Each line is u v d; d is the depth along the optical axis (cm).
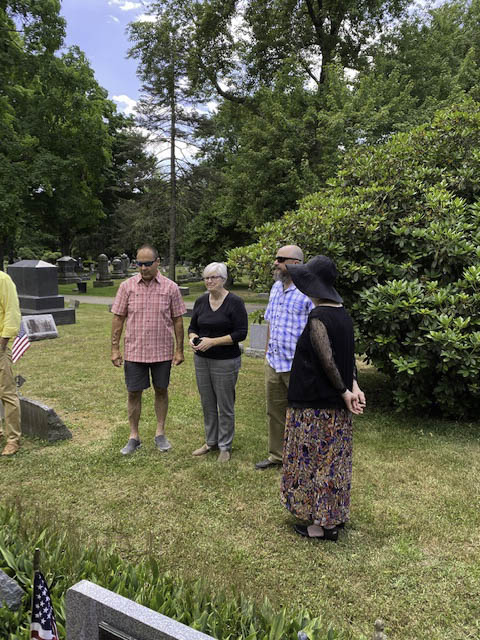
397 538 317
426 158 637
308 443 305
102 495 378
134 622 157
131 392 459
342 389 294
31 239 2964
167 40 2280
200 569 279
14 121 2147
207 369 441
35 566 169
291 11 2036
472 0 2245
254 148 1914
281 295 402
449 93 1712
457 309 500
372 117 1530
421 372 518
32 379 737
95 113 2586
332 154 1623
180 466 432
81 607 171
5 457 449
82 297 2283
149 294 449
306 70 2106
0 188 1895
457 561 293
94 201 2914
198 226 2622
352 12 1931
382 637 147
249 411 595
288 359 391
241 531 328
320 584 272
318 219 586
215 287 428
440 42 1989
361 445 478
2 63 1927
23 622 213
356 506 358
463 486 389
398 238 552
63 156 2469
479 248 502
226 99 2458
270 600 249
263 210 1866
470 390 499
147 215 2634
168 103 2352
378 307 511
